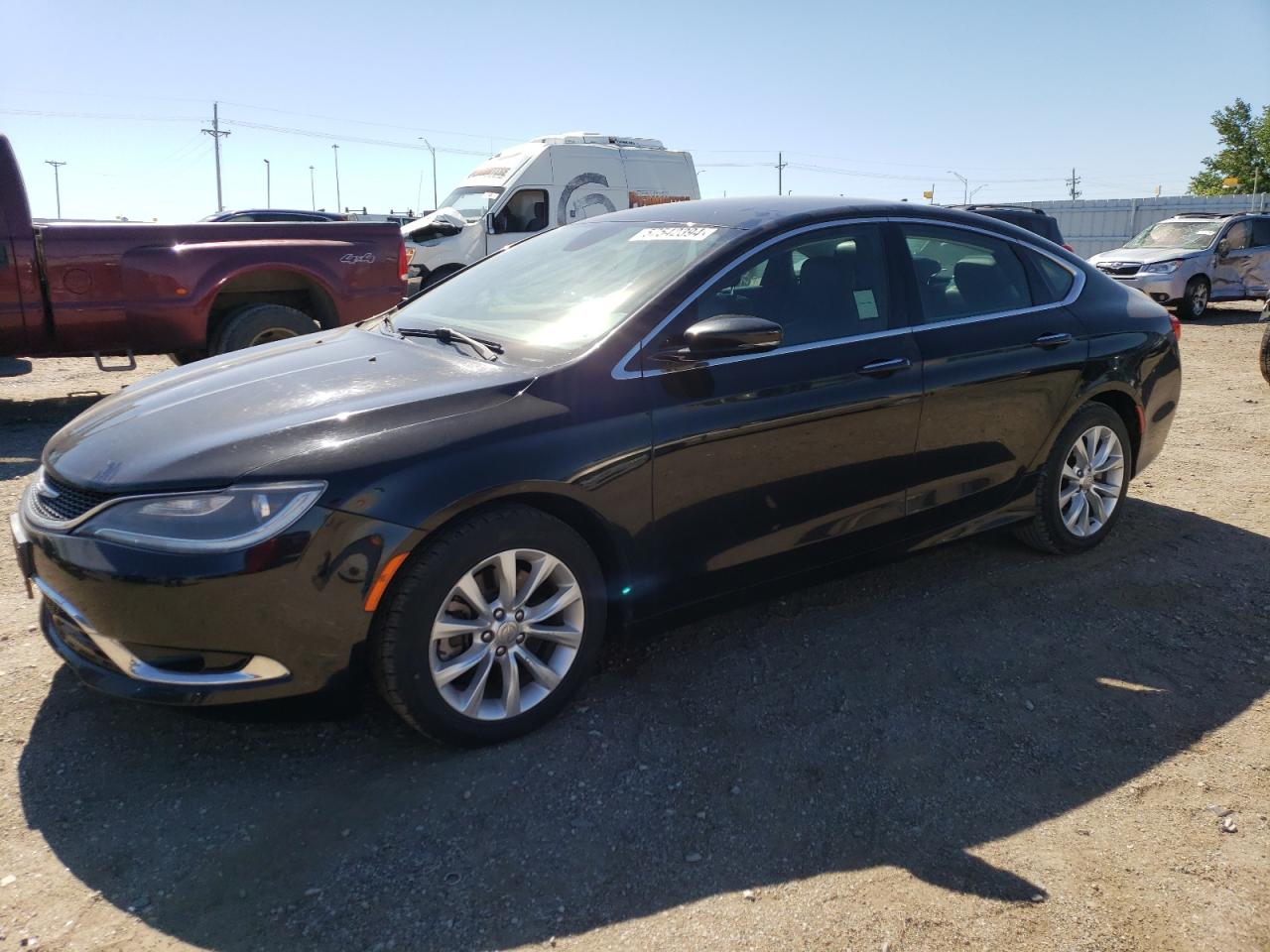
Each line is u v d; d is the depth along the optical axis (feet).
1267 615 12.46
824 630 11.94
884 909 7.28
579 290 11.09
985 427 12.51
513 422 8.98
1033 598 12.88
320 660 8.33
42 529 8.63
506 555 8.93
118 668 8.43
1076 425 13.69
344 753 9.23
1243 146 142.31
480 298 12.12
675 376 9.93
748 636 11.77
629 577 9.84
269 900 7.29
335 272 24.95
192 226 23.34
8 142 21.18
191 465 8.28
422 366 10.10
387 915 7.16
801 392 10.67
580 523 9.61
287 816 8.28
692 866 7.74
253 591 7.98
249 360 11.23
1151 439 15.02
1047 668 11.03
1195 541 15.02
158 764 9.02
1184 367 33.22
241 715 8.54
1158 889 7.55
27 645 11.25
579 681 9.74
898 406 11.47
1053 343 13.15
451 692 8.93
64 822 8.16
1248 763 9.25
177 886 7.44
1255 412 24.77
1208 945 6.98
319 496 8.11
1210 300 51.65
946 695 10.42
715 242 10.94
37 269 21.44
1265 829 8.27
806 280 11.25
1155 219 103.09
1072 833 8.21
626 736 9.54
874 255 11.93
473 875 7.60
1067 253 14.51
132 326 22.62
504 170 50.44
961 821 8.36
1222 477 18.62
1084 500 14.17
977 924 7.14
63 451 9.44
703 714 9.98
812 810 8.46
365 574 8.22
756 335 9.58
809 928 7.08
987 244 13.28
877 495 11.64
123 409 10.09
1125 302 14.71
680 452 9.84
